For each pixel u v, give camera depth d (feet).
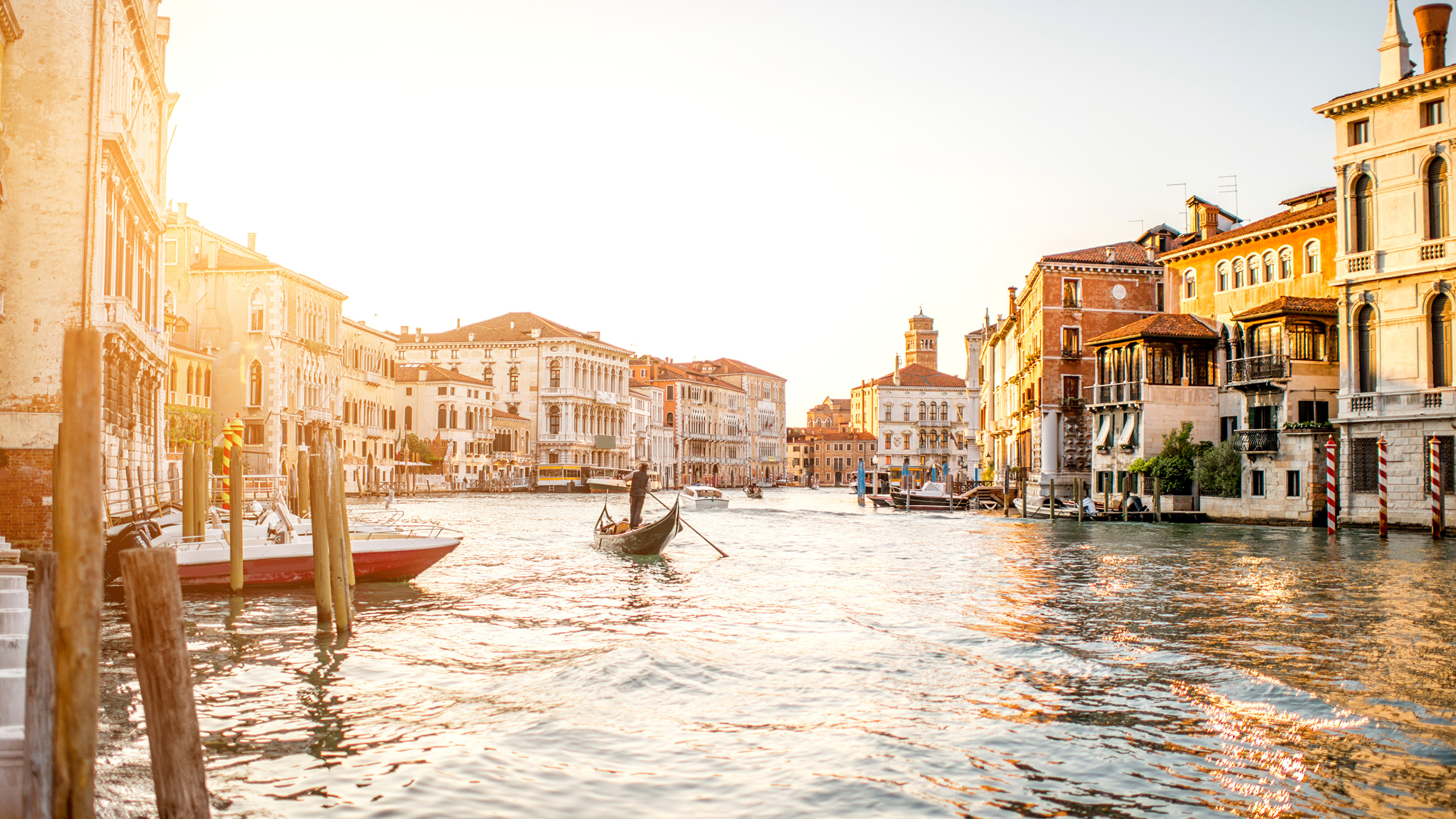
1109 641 44.78
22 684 20.06
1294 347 126.31
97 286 66.08
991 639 44.86
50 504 62.95
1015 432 226.79
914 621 50.96
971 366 334.03
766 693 34.73
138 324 79.20
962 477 403.75
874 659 40.65
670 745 28.63
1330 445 104.27
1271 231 138.00
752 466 542.16
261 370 203.72
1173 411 146.41
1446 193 105.50
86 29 66.28
